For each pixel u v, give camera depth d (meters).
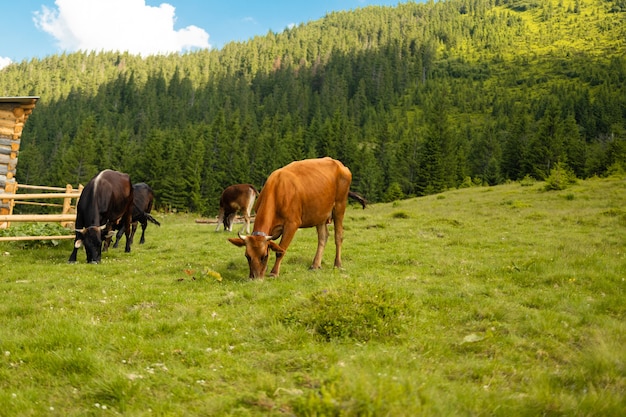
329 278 9.85
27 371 4.91
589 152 95.00
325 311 6.45
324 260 12.43
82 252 13.99
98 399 4.36
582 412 3.87
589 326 6.87
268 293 8.36
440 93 179.88
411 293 8.46
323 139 102.62
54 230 15.13
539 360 5.58
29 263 12.01
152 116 170.75
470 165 104.25
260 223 9.76
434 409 3.66
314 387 4.33
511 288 9.20
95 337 5.83
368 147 131.00
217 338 6.04
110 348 5.56
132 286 9.21
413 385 4.05
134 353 5.43
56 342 5.62
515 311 7.44
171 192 77.31
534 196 32.44
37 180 101.75
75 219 14.09
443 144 92.56
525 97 180.62
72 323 6.33
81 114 168.50
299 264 11.89
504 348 5.93
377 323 6.35
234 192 19.50
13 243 14.43
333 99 185.50
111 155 106.62
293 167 10.48
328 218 11.18
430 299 8.14
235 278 10.20
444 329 6.75
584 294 8.73
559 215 22.83
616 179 39.00
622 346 5.69
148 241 17.20
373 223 20.70
